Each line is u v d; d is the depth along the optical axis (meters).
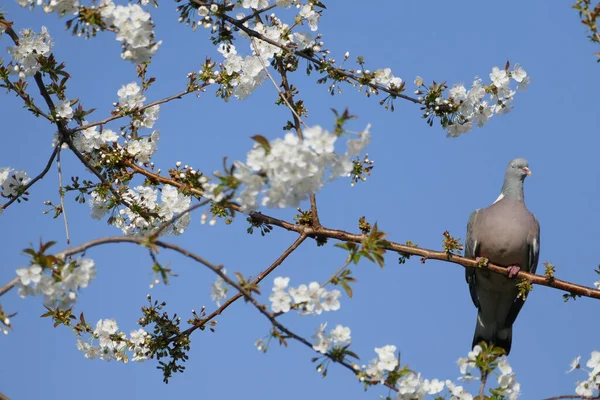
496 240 14.42
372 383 8.50
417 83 11.86
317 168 8.12
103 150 12.70
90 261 8.10
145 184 12.73
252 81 12.37
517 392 8.87
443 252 12.17
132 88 12.33
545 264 12.32
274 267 11.81
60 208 12.11
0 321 8.12
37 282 7.93
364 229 12.10
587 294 12.07
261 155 8.04
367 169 11.30
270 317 8.38
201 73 12.22
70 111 11.67
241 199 8.14
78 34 9.51
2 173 11.85
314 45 12.06
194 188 12.60
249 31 12.03
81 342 11.44
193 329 11.84
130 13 9.30
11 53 11.12
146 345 11.64
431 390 8.80
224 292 8.52
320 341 8.35
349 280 8.43
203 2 11.70
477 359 8.90
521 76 12.05
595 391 9.24
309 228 12.05
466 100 11.86
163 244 8.23
